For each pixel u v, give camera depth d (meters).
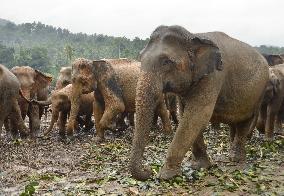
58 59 69.44
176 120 14.44
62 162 8.84
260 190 6.09
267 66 7.92
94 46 81.19
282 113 11.86
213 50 6.29
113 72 11.79
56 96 12.85
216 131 12.30
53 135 13.43
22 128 11.98
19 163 8.77
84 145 11.03
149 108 5.81
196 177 6.72
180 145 6.39
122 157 9.07
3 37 156.25
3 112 10.38
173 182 6.34
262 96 7.94
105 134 13.06
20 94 12.21
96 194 6.03
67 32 149.88
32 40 153.25
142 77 5.93
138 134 5.74
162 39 6.19
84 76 11.61
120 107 11.63
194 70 6.27
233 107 7.23
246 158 8.38
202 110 6.43
